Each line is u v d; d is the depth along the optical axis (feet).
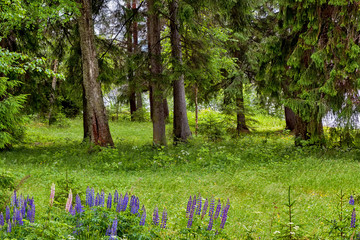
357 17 35.94
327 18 39.32
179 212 20.02
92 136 49.90
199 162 39.22
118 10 53.31
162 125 53.62
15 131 48.16
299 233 14.19
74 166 39.17
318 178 29.68
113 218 12.93
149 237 12.33
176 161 41.37
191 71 47.98
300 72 42.24
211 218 13.75
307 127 45.75
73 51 57.52
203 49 52.95
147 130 90.38
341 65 37.83
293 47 43.65
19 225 11.91
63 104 105.60
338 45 36.86
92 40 50.11
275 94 47.55
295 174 31.94
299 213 21.42
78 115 110.73
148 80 49.57
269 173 33.04
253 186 28.60
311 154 41.39
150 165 39.32
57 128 90.79
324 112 39.04
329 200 24.04
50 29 55.26
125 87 55.88
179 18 46.32
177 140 56.44
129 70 49.98
